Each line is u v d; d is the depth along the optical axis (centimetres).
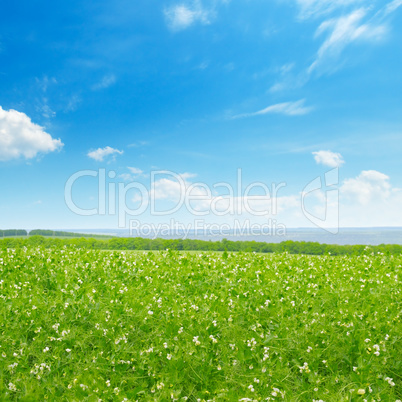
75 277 763
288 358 479
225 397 389
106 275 818
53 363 464
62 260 954
